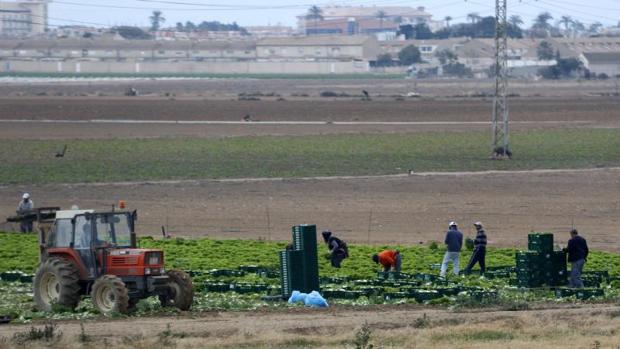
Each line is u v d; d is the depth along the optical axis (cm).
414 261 16700
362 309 11931
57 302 11612
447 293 13050
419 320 10606
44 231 12031
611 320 10669
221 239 19950
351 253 17638
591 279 14112
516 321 10519
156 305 11844
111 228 11788
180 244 18838
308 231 12862
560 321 10631
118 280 11288
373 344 9212
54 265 11612
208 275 15075
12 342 9462
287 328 10288
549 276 13600
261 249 18200
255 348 9156
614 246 19338
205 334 9944
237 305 12181
